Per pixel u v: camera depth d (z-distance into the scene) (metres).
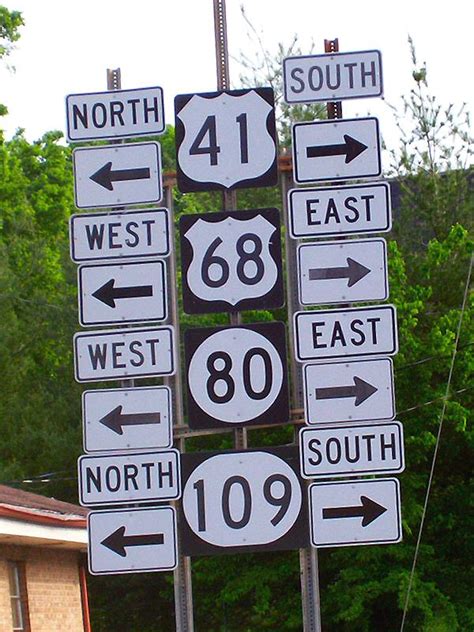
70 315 37.81
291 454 10.30
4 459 36.12
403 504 27.77
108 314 10.55
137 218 10.64
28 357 38.75
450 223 32.97
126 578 35.00
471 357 27.81
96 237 10.63
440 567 28.83
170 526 10.30
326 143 10.54
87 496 10.38
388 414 10.16
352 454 10.18
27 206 44.91
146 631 35.00
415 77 33.16
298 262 10.37
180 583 10.51
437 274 31.23
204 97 10.73
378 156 10.50
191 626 10.48
